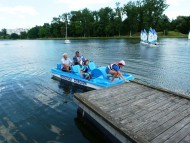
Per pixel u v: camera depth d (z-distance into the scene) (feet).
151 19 285.43
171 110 20.24
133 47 120.98
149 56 77.36
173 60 65.98
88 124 22.20
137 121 18.04
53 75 44.52
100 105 21.68
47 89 35.09
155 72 47.19
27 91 34.22
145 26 280.51
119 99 23.39
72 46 141.79
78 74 37.99
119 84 29.32
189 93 31.91
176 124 17.42
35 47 147.84
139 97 23.97
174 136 15.60
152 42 128.88
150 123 17.65
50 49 122.01
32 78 43.60
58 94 32.30
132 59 69.67
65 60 41.19
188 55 78.79
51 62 68.28
